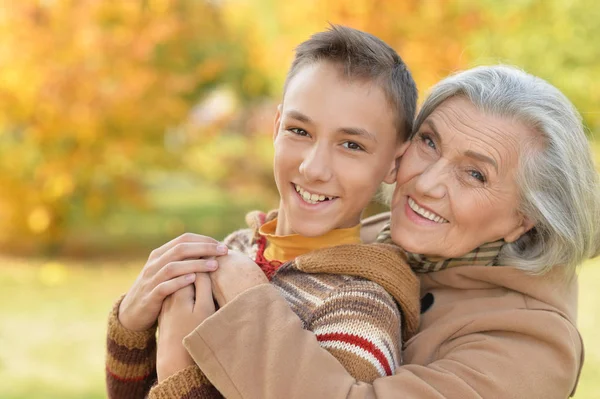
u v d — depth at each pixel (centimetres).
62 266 729
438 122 152
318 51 149
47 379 410
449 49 533
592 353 442
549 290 154
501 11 585
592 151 163
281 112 164
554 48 610
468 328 148
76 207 770
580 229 154
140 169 742
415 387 128
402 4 536
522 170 148
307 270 150
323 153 145
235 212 1027
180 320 141
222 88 830
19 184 717
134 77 674
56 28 664
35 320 535
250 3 788
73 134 683
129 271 721
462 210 148
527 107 148
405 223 155
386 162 153
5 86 662
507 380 136
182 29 712
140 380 157
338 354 133
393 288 146
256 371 128
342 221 154
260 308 135
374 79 146
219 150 891
